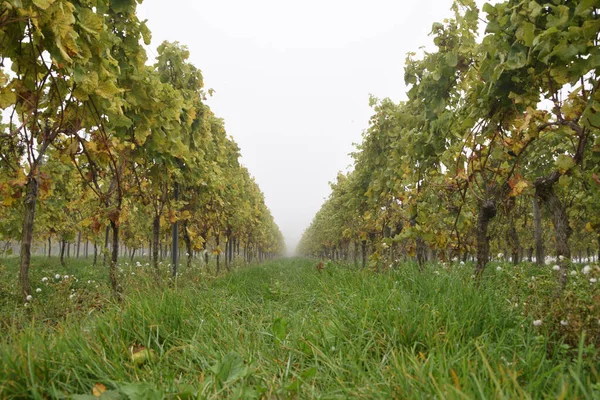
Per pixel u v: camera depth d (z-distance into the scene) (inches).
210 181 329.1
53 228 410.9
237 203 478.0
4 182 138.6
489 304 112.3
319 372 92.3
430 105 210.1
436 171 219.9
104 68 132.7
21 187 141.3
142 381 81.4
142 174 241.0
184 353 97.3
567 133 126.5
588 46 96.3
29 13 92.6
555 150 236.2
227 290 206.5
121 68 168.4
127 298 135.0
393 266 252.7
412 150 219.8
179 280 247.1
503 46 123.0
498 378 70.7
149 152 216.1
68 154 152.0
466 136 154.9
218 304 151.8
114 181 208.7
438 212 201.8
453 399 60.6
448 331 98.0
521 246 520.1
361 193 379.2
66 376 80.0
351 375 85.7
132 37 167.3
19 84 121.3
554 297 103.0
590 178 133.0
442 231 201.5
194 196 331.3
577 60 99.0
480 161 154.9
